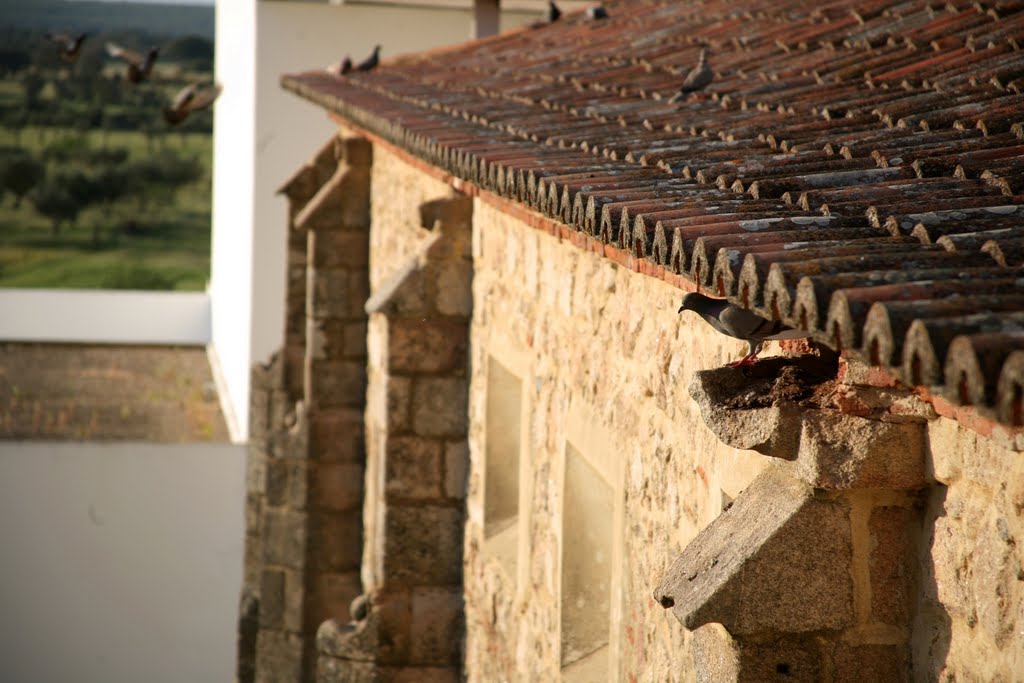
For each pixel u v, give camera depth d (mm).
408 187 13922
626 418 7465
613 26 13758
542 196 6516
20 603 18641
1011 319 3291
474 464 11445
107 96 59906
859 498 4871
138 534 18922
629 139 7480
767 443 4898
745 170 5754
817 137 6293
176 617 18953
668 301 6863
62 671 18703
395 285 11508
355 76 16281
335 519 16969
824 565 4879
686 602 4992
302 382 18453
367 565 16141
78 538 18719
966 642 4500
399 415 11789
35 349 32750
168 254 60406
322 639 12164
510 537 10703
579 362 8336
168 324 34625
